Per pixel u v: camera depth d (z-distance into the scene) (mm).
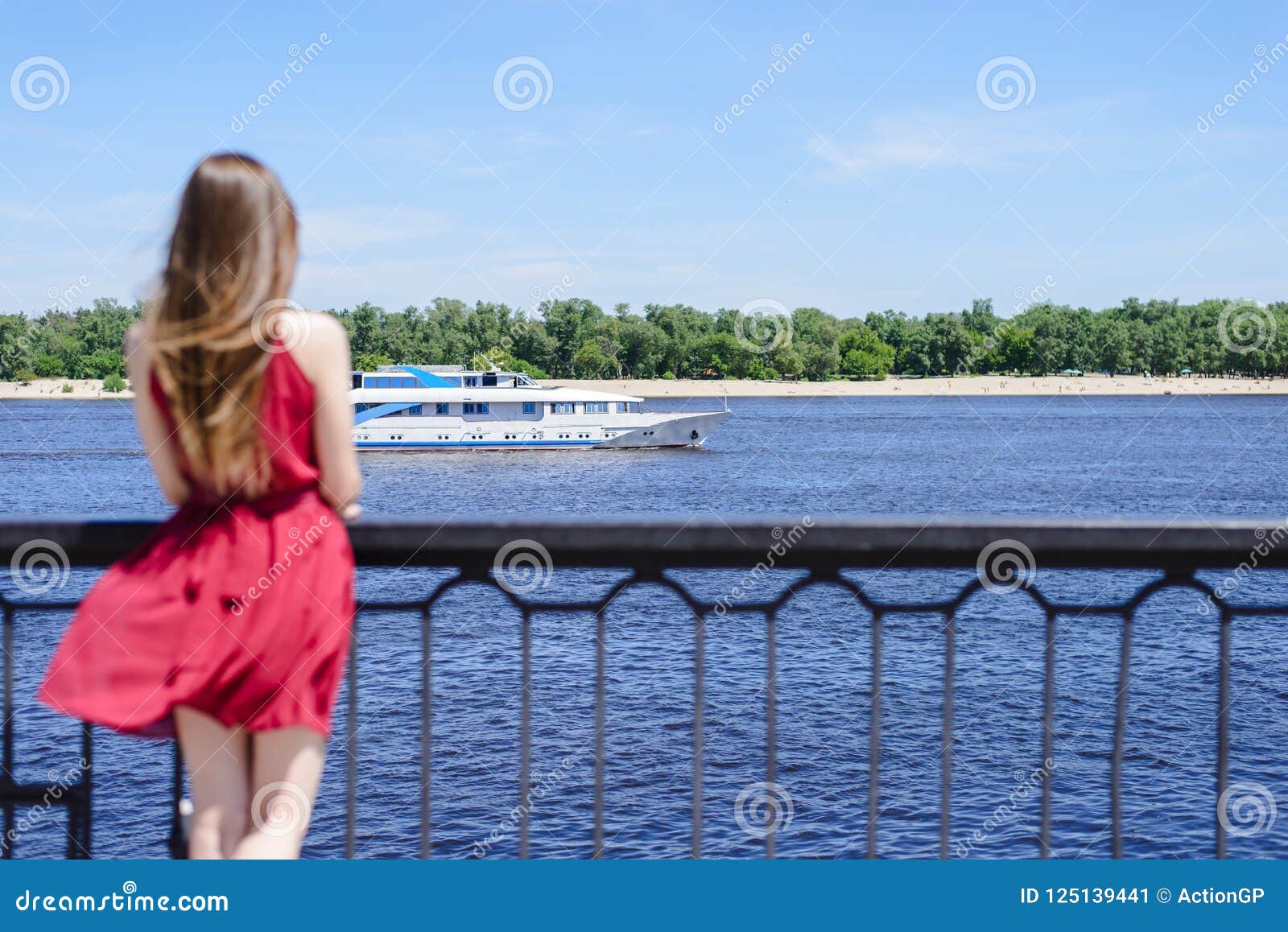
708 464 82312
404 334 154375
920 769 15898
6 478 73188
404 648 22422
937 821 14047
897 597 28516
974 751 16719
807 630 24516
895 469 81875
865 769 15867
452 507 57844
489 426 81812
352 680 3316
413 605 3305
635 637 23641
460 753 16297
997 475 77625
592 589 29000
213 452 2727
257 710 2801
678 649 22688
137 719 2732
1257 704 19125
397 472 73812
